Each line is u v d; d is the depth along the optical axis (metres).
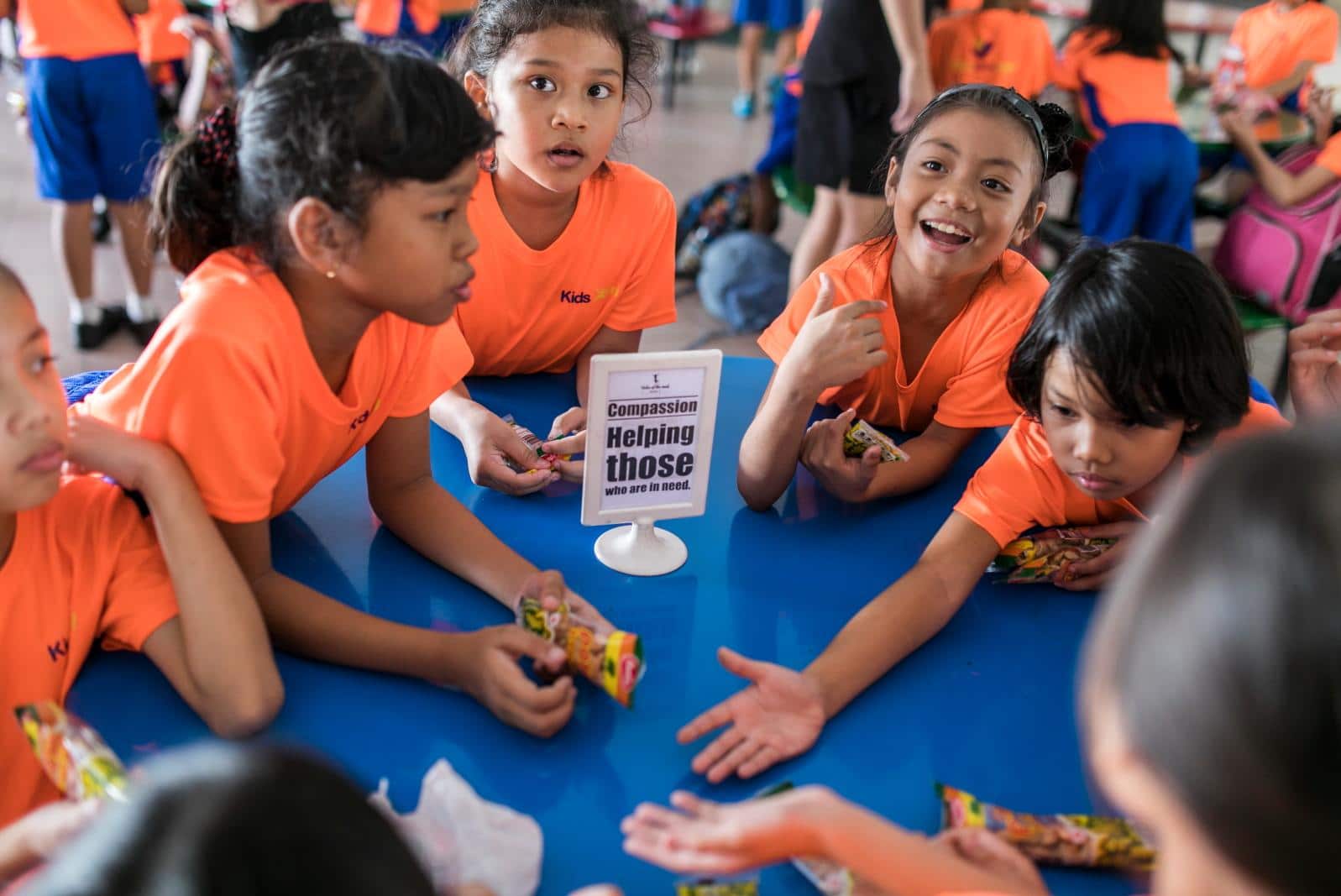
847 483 1.36
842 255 1.57
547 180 1.46
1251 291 2.79
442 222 0.98
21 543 0.97
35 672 0.97
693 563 1.27
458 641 1.04
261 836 0.42
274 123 0.94
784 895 0.86
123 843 0.42
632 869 0.88
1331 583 0.37
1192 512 0.42
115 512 1.05
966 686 1.12
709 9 6.23
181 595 0.98
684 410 1.21
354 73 0.92
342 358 1.12
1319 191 2.69
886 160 1.54
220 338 0.98
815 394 1.28
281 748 0.47
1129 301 1.04
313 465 1.18
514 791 0.95
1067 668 1.16
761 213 3.70
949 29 3.20
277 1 3.13
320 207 0.94
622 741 1.01
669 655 1.12
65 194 2.88
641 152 5.05
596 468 1.21
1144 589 0.42
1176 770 0.40
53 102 2.80
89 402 1.11
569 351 1.75
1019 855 0.84
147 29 3.64
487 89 1.46
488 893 0.81
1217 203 3.49
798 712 1.03
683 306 3.62
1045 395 1.12
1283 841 0.38
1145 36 3.08
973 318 1.47
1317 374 1.37
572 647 1.04
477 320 1.63
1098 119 3.16
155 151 2.98
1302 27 3.30
